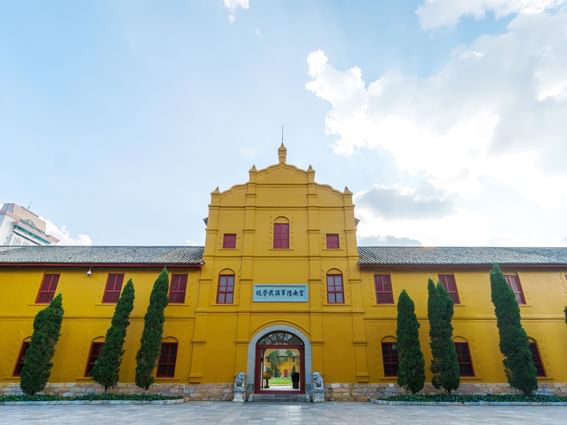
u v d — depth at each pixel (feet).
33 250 69.56
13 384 52.85
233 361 55.47
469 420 33.83
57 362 54.49
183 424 31.40
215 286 61.21
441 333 51.90
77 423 31.91
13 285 60.03
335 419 34.65
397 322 54.65
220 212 67.97
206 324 57.88
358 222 70.28
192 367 54.85
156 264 61.26
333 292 61.16
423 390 53.47
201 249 72.23
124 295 55.62
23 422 32.50
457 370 50.11
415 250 72.59
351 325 57.93
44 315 53.01
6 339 56.03
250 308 58.85
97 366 51.11
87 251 69.51
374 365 55.42
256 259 63.21
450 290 61.16
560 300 59.82
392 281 61.67
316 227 66.03
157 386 53.57
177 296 60.44
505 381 53.98
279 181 71.31
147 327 53.31
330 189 70.18
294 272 62.23
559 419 34.50
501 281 55.36
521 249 73.36
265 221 67.10
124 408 43.09
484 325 57.82
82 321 57.62
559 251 71.67
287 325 57.77
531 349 56.44
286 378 112.06
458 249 73.36
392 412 39.70
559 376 54.29
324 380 54.13
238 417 35.94
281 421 33.37
